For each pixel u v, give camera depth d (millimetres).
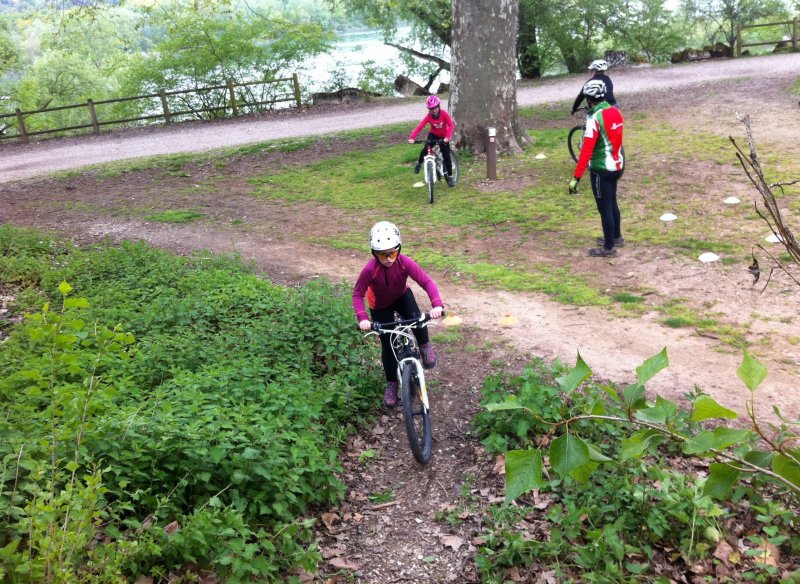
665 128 15727
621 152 8773
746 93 18625
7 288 9148
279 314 7605
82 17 20125
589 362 6426
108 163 18844
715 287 7770
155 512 3596
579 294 8039
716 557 3732
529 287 8461
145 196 15195
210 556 3529
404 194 13430
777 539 3639
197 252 10680
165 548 3432
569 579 3652
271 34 25281
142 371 5805
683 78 23156
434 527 4422
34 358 5668
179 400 4762
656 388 5797
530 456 1853
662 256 8867
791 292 7363
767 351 6262
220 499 4074
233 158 18078
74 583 2842
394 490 4879
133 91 26625
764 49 36094
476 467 5008
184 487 3980
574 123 18125
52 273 9141
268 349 6547
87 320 6992
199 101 25672
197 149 19703
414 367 5238
